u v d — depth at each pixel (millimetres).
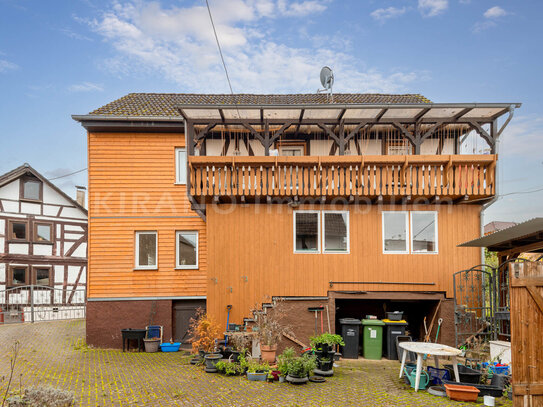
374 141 15344
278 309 13305
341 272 13562
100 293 15625
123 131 16125
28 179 27219
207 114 13219
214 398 8523
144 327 15594
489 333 12297
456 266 13602
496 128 13367
